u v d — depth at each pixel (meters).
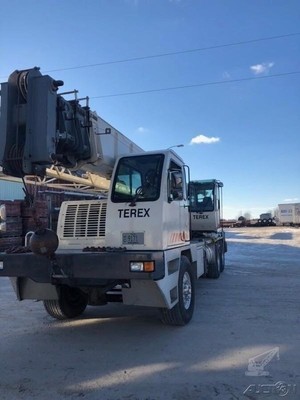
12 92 5.32
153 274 5.37
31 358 5.25
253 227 61.44
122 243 6.11
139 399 4.03
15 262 5.85
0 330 6.60
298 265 15.95
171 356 5.23
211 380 4.45
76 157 6.19
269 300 8.88
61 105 5.54
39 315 7.62
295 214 63.06
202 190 13.27
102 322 7.06
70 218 6.72
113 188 6.37
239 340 5.86
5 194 22.86
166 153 6.36
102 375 4.64
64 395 4.14
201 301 8.79
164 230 6.03
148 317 7.38
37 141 5.13
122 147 7.51
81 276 5.55
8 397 4.12
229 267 15.38
